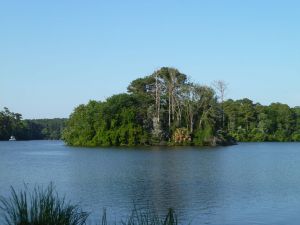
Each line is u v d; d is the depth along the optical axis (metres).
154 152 100.19
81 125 139.25
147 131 131.50
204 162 71.94
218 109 132.50
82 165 67.06
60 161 76.62
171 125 131.62
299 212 28.73
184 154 92.62
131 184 42.75
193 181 45.41
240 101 183.25
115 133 131.62
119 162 72.19
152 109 131.38
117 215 27.22
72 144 143.25
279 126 176.75
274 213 28.50
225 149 114.25
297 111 180.12
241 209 29.75
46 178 48.94
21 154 102.00
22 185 42.00
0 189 38.56
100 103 138.00
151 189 39.16
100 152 103.00
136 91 141.38
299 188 39.78
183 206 30.83
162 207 30.33
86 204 31.22
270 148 123.88
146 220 10.34
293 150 113.06
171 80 131.00
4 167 64.69
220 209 29.75
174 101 131.62
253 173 54.34
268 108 178.12
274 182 44.69
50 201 10.33
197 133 129.62
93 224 24.16
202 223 25.78
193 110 128.88
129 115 130.88
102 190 38.41
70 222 10.36
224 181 45.44
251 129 175.00
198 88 129.38
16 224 10.08
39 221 9.93
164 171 56.53
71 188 39.62
